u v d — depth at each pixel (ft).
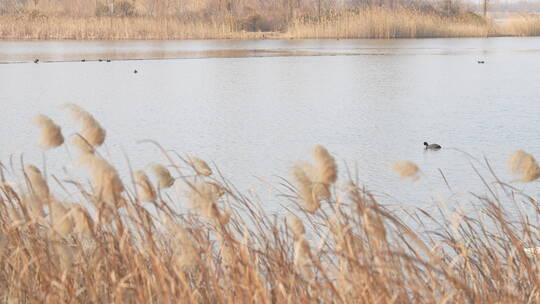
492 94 109.70
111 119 84.74
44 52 192.03
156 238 15.79
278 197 42.47
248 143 68.90
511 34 308.60
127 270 14.16
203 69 151.33
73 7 297.74
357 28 274.77
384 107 95.50
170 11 310.04
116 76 135.33
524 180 14.61
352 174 52.65
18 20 260.21
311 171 13.67
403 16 278.67
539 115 86.99
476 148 66.23
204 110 92.63
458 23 296.10
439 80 130.82
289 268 14.60
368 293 13.05
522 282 16.22
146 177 14.46
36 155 59.11
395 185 48.60
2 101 98.37
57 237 14.11
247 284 13.62
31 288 14.32
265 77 135.74
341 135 73.46
